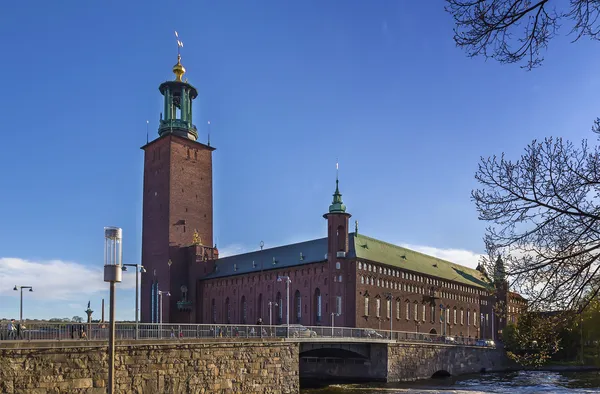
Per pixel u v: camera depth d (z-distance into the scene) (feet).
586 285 41.14
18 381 106.93
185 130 447.83
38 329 117.91
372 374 235.61
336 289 322.75
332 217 329.31
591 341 330.34
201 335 153.48
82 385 116.06
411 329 368.48
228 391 147.23
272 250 402.31
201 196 445.78
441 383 239.09
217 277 412.36
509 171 43.37
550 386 229.66
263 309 373.61
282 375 166.30
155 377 130.21
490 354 320.70
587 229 40.70
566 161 41.47
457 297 435.12
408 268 372.99
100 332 128.06
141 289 437.17
